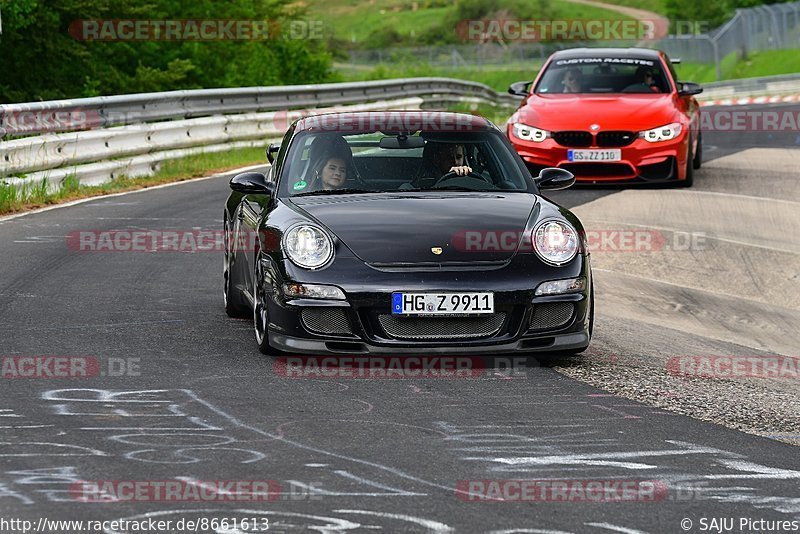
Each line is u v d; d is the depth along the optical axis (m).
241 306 28.97
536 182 28.03
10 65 95.25
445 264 23.89
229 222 30.00
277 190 27.12
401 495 16.23
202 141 68.00
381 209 25.47
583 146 51.19
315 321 23.92
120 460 17.66
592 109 52.06
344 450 18.36
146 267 36.34
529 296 23.86
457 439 19.11
